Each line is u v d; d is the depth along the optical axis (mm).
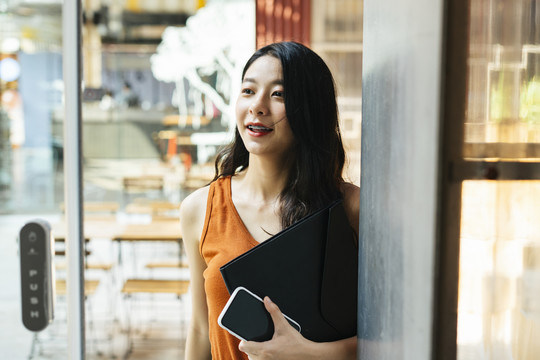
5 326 3607
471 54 716
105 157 6930
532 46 716
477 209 698
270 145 1026
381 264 731
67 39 1257
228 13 6691
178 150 6914
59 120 6148
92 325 3949
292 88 993
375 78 756
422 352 608
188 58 6844
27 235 1312
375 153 756
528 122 711
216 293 1068
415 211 620
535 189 699
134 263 4691
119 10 6805
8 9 5777
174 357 3527
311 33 5387
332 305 975
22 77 6004
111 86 6941
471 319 728
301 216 1038
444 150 587
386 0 707
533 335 717
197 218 1162
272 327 929
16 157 6051
